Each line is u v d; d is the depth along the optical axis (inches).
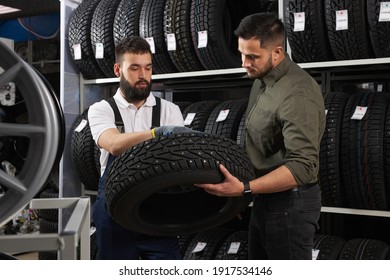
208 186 73.3
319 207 92.0
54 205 62.9
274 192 85.8
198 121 139.3
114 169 75.0
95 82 159.5
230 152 74.2
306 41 119.6
